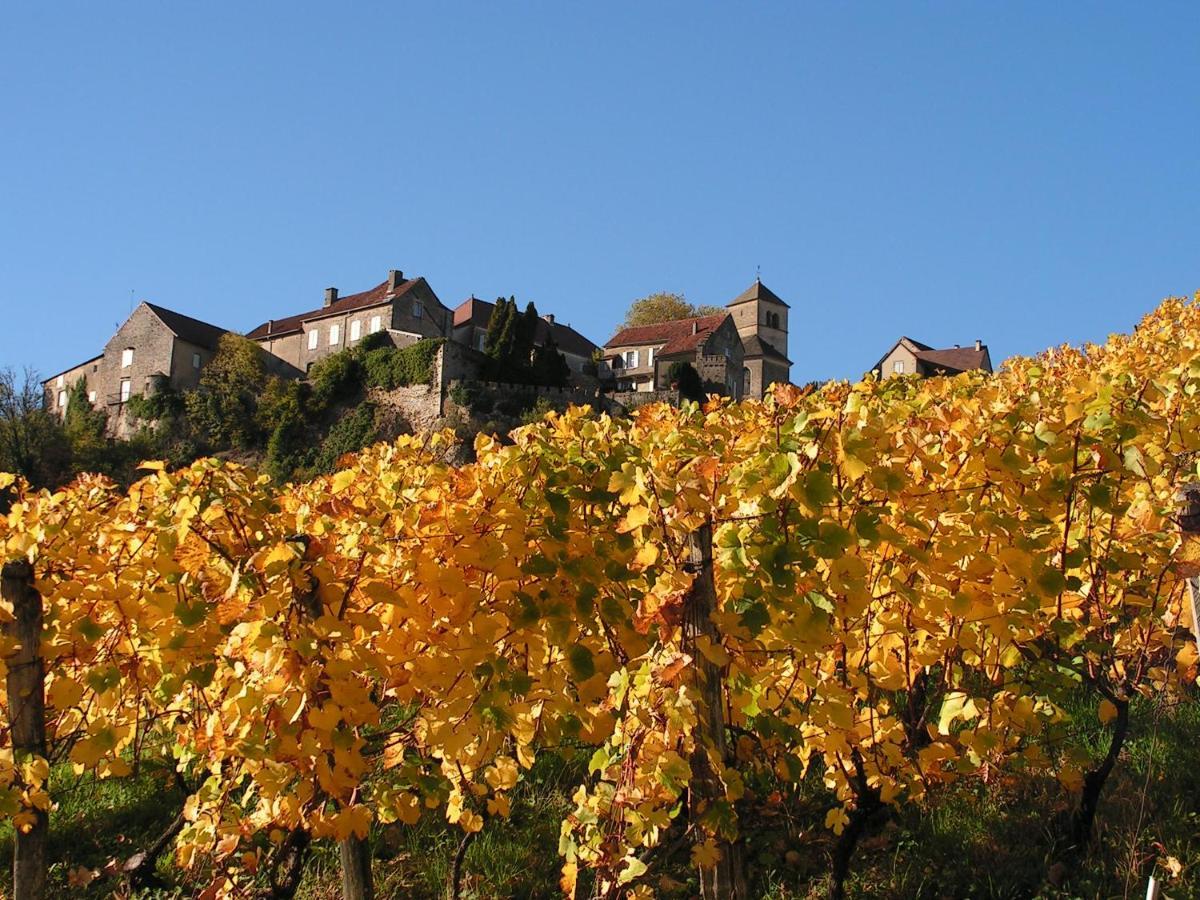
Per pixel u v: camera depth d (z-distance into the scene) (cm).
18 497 481
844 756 332
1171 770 416
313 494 441
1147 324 943
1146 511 360
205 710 392
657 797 273
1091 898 339
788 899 360
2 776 325
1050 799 399
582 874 389
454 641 316
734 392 5119
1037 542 321
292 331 4994
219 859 336
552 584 335
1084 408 338
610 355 5316
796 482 282
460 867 374
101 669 349
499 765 353
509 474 347
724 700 334
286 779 310
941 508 332
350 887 339
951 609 318
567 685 358
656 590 287
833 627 317
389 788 339
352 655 303
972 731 353
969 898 355
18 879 334
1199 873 345
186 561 344
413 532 326
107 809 478
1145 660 365
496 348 4394
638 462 317
